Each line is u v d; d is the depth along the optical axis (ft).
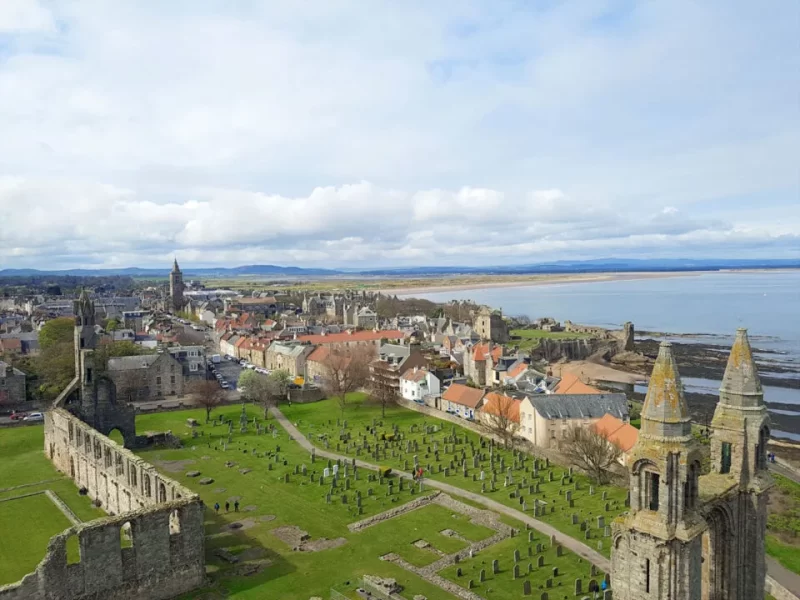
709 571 147.02
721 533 145.07
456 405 480.23
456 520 270.46
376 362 590.14
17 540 247.91
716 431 151.02
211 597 206.08
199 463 355.36
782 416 526.57
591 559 230.89
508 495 299.17
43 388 512.22
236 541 249.55
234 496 301.02
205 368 600.39
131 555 200.44
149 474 241.76
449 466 344.90
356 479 326.03
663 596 123.54
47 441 365.61
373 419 466.29
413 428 436.35
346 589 209.56
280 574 221.25
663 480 123.85
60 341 621.72
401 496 300.20
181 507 211.41
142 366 556.92
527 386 524.93
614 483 313.32
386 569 224.12
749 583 146.10
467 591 207.00
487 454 370.94
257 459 363.35
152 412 488.02
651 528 124.77
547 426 383.45
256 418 471.21
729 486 142.61
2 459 362.74
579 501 290.15
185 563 211.41
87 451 305.73
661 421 125.59
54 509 283.79
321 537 253.24
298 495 302.25
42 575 182.50
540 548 238.48
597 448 315.17
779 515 282.97
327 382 536.42
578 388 454.81
